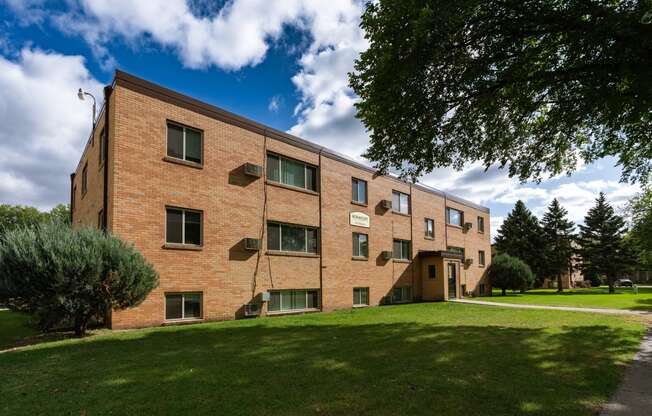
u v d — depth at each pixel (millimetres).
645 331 10891
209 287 13773
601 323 12594
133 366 6656
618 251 46906
